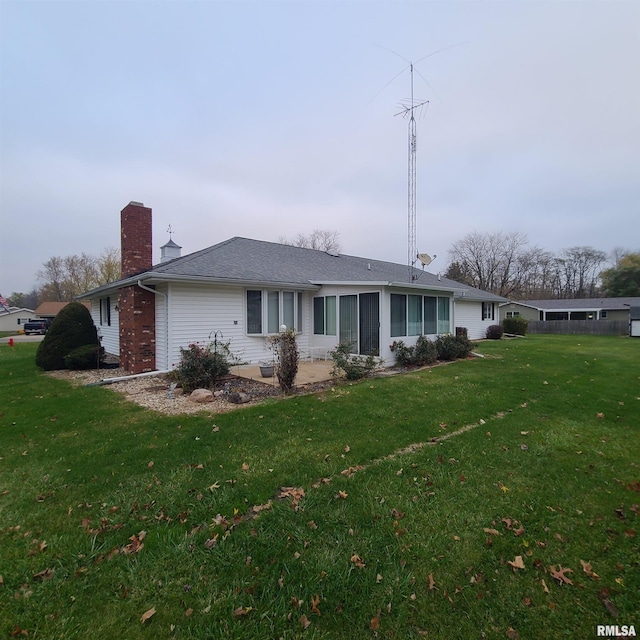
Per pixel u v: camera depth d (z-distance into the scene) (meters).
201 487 3.55
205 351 8.50
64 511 3.18
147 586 2.34
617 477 3.74
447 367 10.95
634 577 2.38
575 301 36.94
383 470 3.90
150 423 5.55
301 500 3.31
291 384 7.65
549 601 2.22
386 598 2.24
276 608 2.18
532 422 5.55
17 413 6.24
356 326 11.50
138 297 9.91
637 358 13.19
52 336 11.64
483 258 46.88
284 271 12.69
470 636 2.00
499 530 2.88
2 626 2.05
